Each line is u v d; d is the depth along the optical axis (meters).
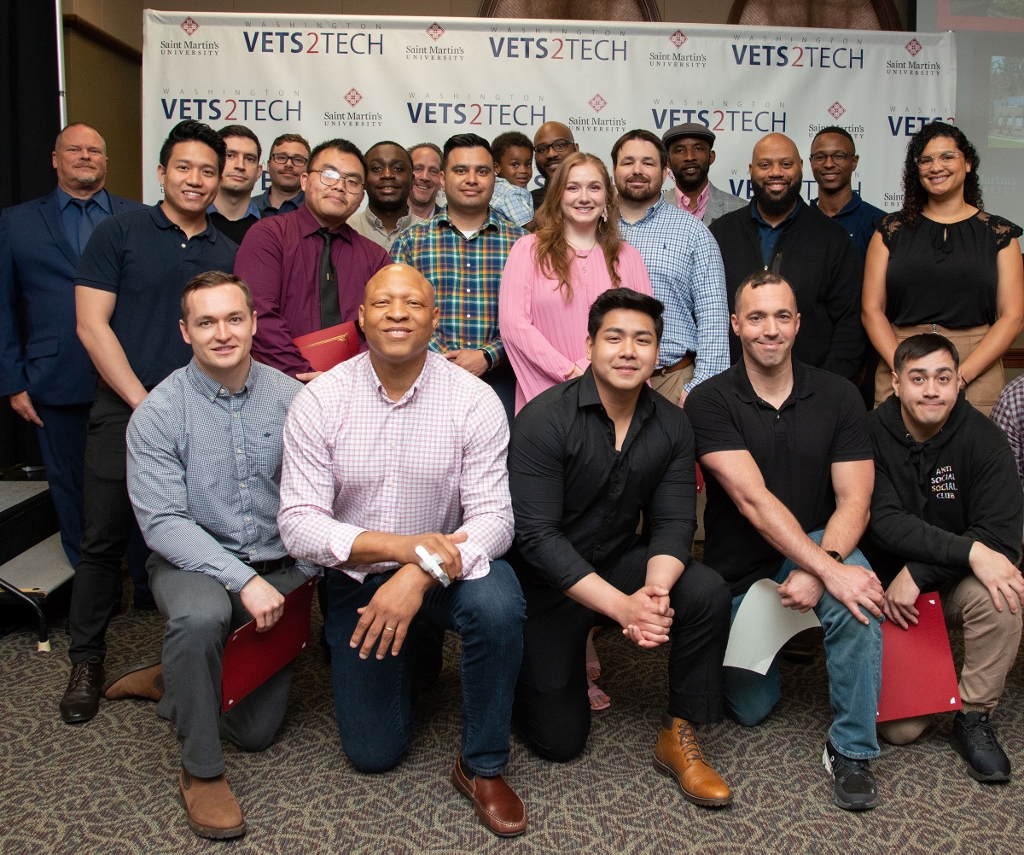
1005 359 4.23
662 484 1.97
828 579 1.85
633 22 3.77
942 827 1.70
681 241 2.58
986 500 2.02
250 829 1.68
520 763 1.94
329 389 1.81
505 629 1.68
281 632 1.87
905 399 2.05
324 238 2.43
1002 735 2.04
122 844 1.63
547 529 1.87
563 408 1.92
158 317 2.32
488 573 1.75
